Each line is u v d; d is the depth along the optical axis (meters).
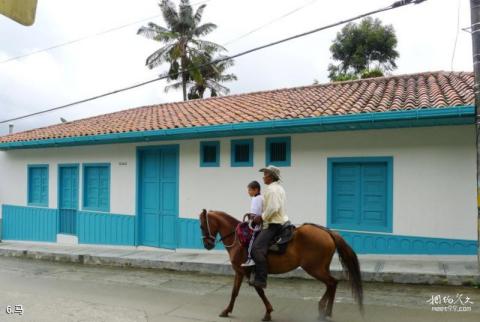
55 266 11.00
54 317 6.37
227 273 9.09
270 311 6.01
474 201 7.93
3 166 15.92
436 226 8.20
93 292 7.98
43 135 14.14
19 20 2.26
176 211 11.30
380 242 8.66
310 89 13.08
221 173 10.58
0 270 10.58
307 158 9.45
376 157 8.74
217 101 14.39
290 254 5.90
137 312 6.58
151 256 10.50
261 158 10.01
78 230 13.47
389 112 7.79
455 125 8.09
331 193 9.18
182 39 30.69
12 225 15.52
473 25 7.14
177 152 11.35
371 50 31.22
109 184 12.74
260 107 11.20
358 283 5.67
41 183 14.80
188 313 6.49
